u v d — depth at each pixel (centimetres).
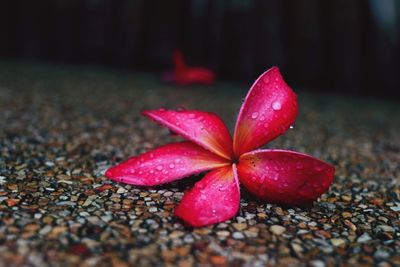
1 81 40
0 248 13
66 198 16
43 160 21
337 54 45
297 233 15
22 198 16
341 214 17
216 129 16
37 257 12
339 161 24
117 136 26
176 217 15
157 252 13
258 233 15
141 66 49
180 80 42
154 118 16
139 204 16
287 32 45
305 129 31
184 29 48
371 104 41
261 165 16
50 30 51
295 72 46
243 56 46
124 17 49
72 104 33
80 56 51
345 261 13
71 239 13
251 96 16
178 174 16
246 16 46
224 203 15
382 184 21
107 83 42
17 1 51
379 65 44
